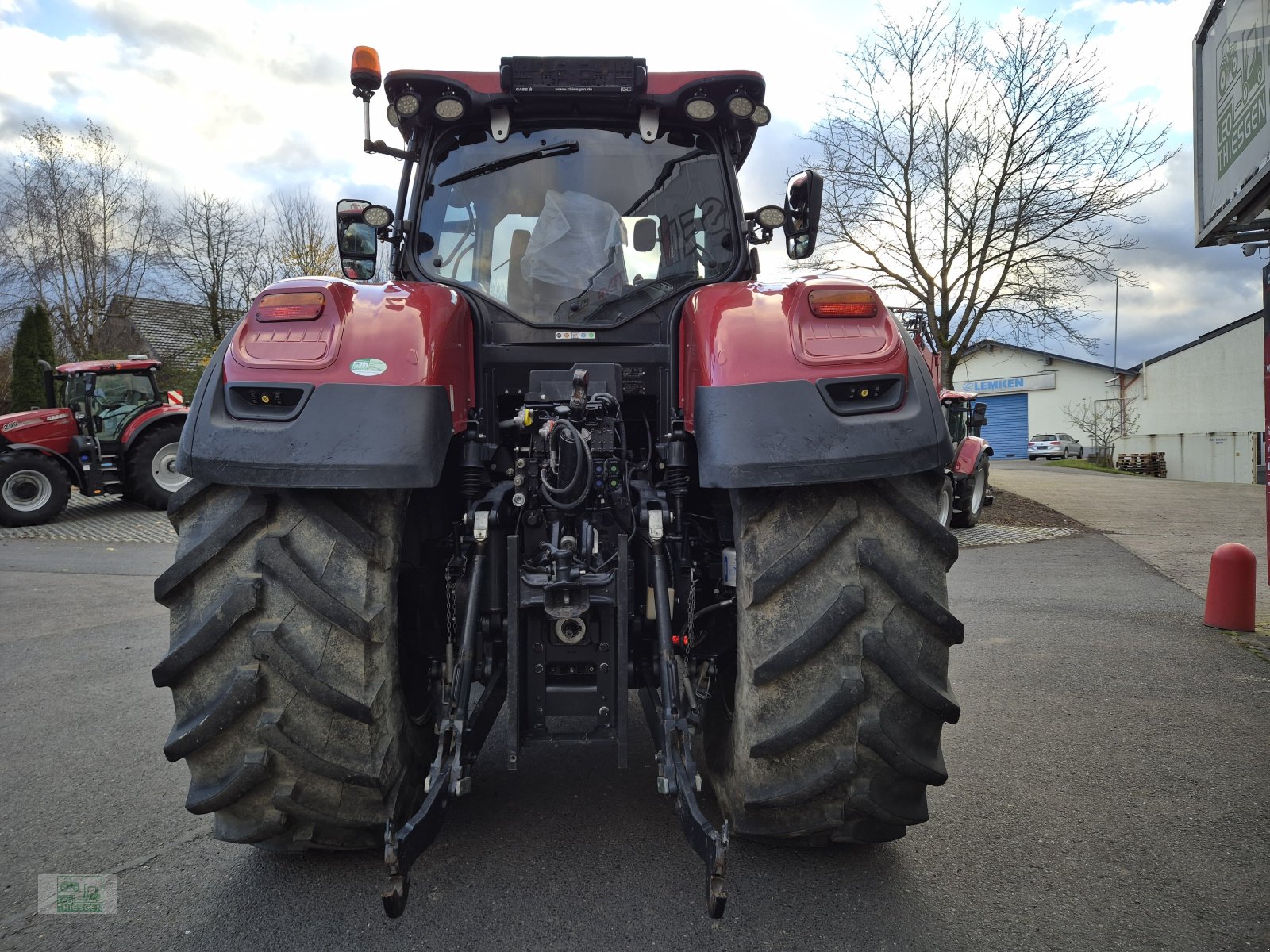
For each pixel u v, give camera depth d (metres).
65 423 13.39
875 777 2.16
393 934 2.18
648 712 2.50
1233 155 5.62
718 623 2.67
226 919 2.26
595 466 2.46
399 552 2.17
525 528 2.53
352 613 2.03
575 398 2.42
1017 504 15.73
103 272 30.25
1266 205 5.53
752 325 2.27
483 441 2.62
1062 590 7.71
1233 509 15.47
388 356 2.12
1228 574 6.04
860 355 2.18
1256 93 5.21
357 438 2.00
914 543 2.15
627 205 3.10
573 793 3.07
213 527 2.08
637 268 3.06
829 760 2.13
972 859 2.61
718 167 3.18
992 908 2.32
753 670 2.10
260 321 2.19
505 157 3.12
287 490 2.08
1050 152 18.56
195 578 2.09
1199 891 2.43
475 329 2.81
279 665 2.02
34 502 12.82
